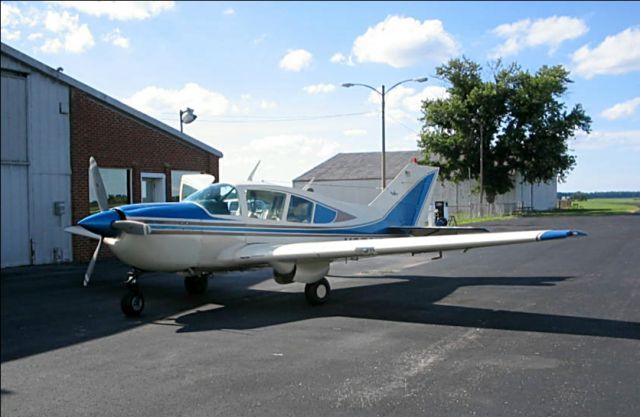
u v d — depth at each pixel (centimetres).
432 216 2422
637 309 707
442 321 666
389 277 1071
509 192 4597
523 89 4125
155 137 1580
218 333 616
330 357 512
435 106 4300
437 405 385
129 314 708
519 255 1409
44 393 416
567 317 671
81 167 1359
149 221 705
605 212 4147
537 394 404
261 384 435
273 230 840
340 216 950
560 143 4094
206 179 1162
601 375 445
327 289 800
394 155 5450
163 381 445
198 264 765
